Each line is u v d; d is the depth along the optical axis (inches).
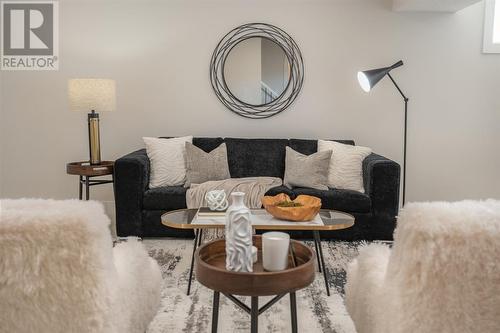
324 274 94.2
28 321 45.7
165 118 170.1
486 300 43.2
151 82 168.9
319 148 156.4
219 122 170.6
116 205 133.8
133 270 60.0
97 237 46.1
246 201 132.0
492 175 169.0
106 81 144.3
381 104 167.5
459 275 42.9
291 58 167.0
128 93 169.2
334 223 91.9
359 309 63.2
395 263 47.8
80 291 45.9
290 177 145.3
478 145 168.1
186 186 144.6
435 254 42.8
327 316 83.4
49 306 45.6
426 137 168.1
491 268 42.3
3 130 170.7
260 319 82.0
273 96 168.7
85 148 171.5
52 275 44.8
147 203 134.0
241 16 166.6
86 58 168.1
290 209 91.3
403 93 166.7
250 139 161.6
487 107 166.4
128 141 170.9
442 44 164.7
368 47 165.9
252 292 53.3
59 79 168.9
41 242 43.8
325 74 167.3
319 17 165.6
